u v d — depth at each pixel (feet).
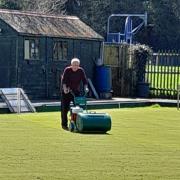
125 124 84.74
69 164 53.42
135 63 145.48
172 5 306.55
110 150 61.31
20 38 126.11
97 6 265.95
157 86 143.23
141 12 290.97
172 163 55.42
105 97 135.85
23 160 54.44
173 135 74.59
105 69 136.77
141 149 62.69
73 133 72.95
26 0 208.85
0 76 128.26
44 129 75.92
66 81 78.43
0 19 127.03
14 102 102.37
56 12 209.26
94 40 139.54
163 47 301.02
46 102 118.11
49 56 131.13
